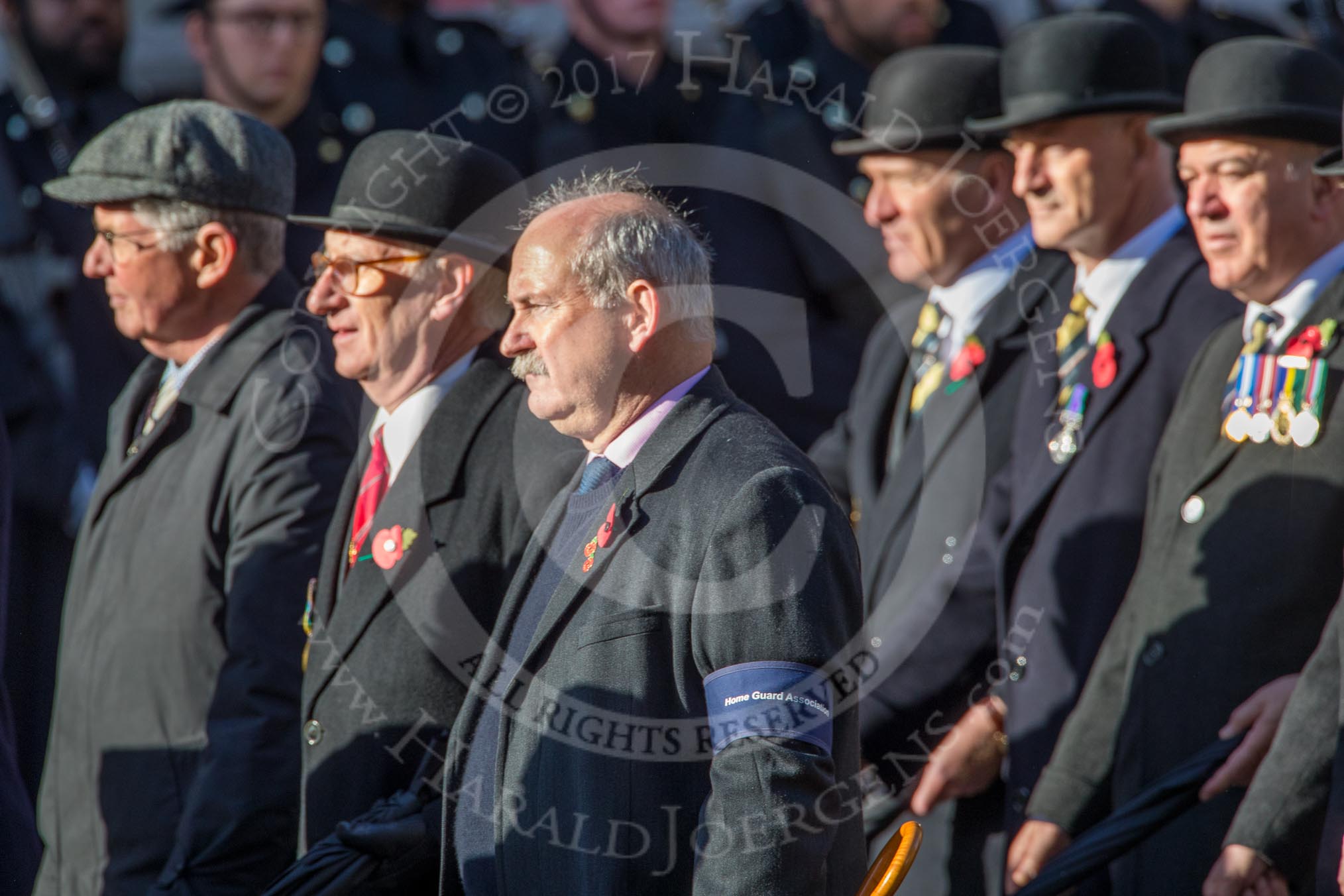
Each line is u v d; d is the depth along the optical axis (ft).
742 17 62.95
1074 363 42.24
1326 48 63.41
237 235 42.78
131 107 64.69
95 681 41.70
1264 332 38.11
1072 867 36.24
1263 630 36.04
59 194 42.93
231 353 42.06
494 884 31.53
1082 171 42.50
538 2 68.80
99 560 42.93
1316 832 33.71
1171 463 38.60
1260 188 37.88
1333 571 35.86
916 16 59.21
